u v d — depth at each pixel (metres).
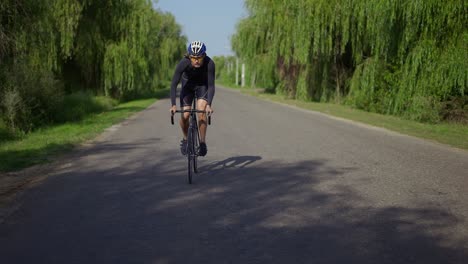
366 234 3.83
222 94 41.62
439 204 4.82
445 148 9.17
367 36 20.28
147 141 10.01
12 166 6.95
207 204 4.77
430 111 14.93
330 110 20.62
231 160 7.55
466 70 14.09
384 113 18.70
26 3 13.03
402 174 6.43
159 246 3.52
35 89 13.83
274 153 8.30
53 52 20.84
